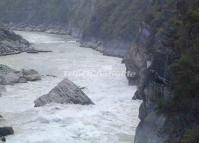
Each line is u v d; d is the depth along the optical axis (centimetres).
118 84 5722
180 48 2886
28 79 5894
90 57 8212
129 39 8412
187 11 3069
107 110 4388
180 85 2673
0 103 4616
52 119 3997
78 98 4588
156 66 3069
